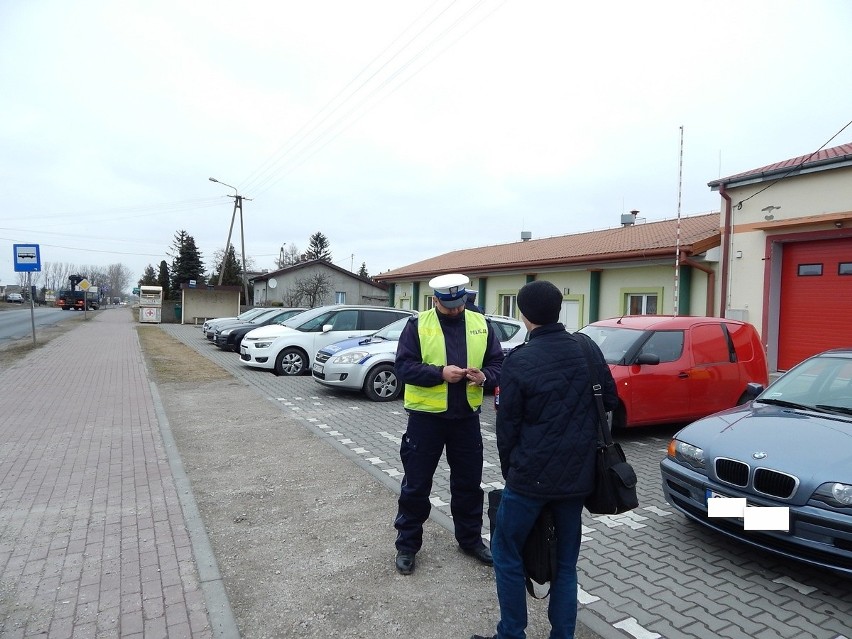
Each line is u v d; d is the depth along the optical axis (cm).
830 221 1092
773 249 1214
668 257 1372
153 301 3575
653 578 356
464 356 347
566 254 1777
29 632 283
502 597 263
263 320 1814
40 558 364
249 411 848
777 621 306
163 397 955
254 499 481
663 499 509
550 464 250
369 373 957
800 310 1187
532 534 261
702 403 729
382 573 351
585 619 305
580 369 258
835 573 332
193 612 303
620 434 758
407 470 355
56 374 1188
